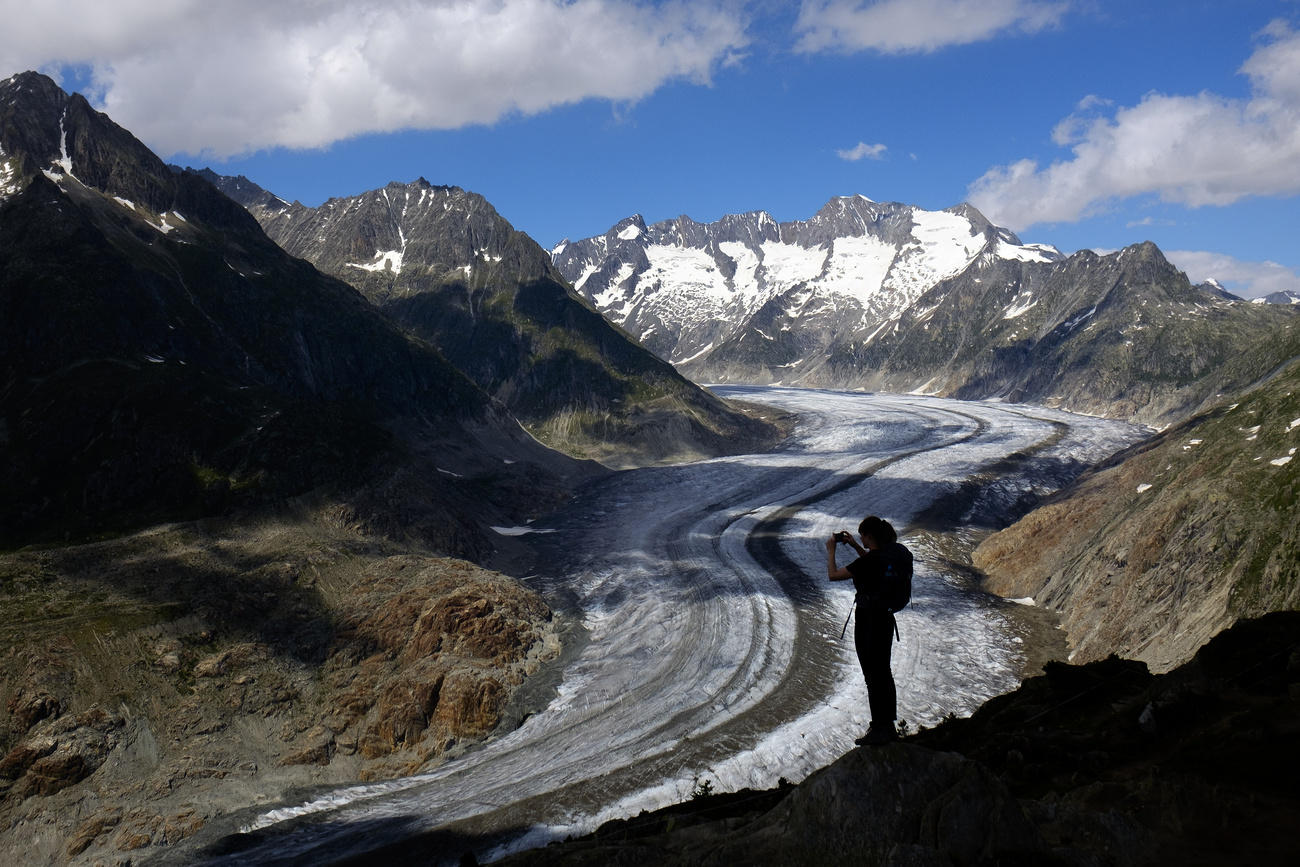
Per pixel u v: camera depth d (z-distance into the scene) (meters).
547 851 16.36
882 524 8.66
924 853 7.58
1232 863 8.27
